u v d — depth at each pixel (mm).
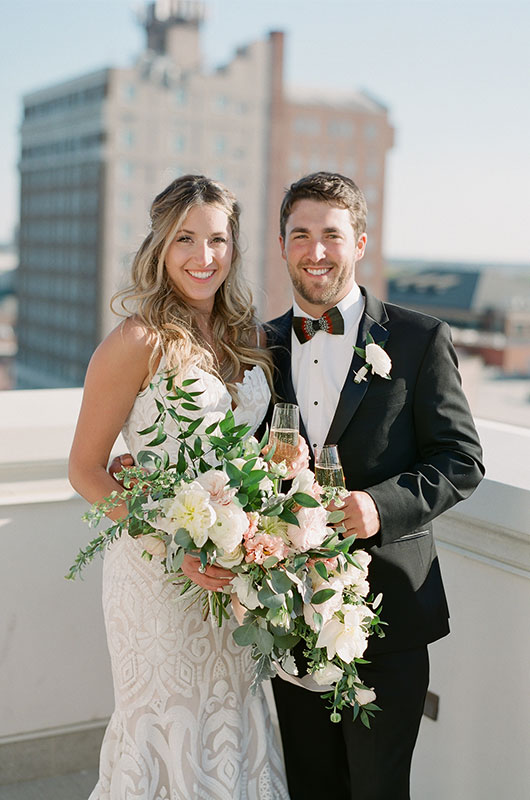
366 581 1737
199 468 1669
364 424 1783
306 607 1575
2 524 2391
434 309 67312
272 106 71812
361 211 1854
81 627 2506
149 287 1856
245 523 1501
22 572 2424
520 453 2213
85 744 2535
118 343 1775
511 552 1989
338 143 72625
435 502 1697
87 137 70250
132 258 1885
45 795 2418
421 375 1776
